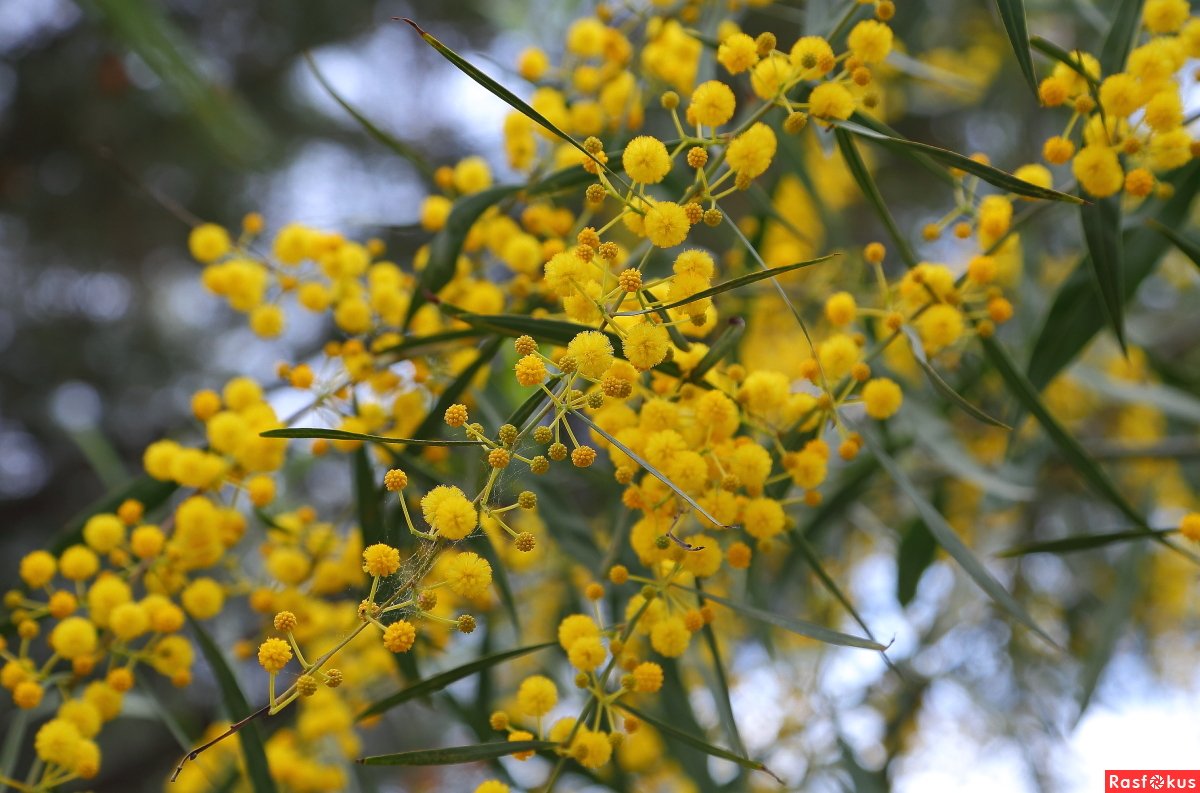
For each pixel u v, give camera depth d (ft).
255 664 3.61
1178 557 3.02
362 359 1.94
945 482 2.63
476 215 1.91
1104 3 2.25
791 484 1.82
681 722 2.04
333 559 2.05
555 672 2.34
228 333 4.91
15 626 1.88
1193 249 1.80
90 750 1.77
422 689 1.77
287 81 4.59
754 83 1.69
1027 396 1.84
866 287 2.30
